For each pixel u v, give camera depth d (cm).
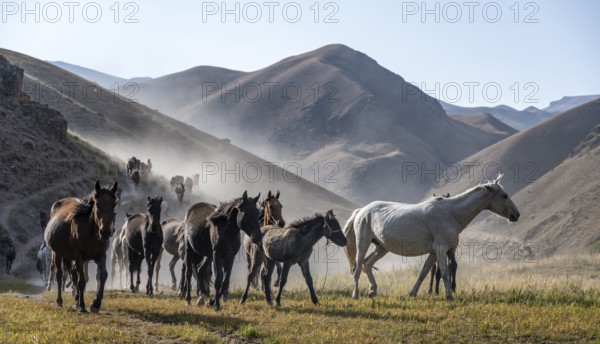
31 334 1067
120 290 2247
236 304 1593
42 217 3105
